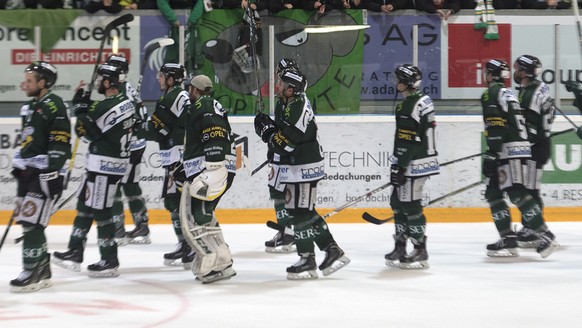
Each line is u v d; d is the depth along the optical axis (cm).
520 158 1291
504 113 1275
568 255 1318
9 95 1767
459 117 1780
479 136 1783
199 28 1767
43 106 985
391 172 1173
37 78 992
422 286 1055
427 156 1161
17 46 1762
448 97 1825
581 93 1459
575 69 1812
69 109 1762
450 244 1436
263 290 1024
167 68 1231
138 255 1332
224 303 945
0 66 1761
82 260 1155
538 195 1399
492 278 1113
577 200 1791
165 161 1250
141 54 1775
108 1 1756
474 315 885
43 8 1803
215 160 1043
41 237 1009
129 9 1777
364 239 1499
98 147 1095
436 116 1777
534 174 1383
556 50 1814
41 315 880
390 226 1683
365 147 1770
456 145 1780
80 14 1766
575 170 1789
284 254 1346
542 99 1362
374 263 1245
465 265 1221
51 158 983
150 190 1741
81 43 1767
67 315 880
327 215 1318
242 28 1762
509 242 1292
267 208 1758
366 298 974
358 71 1789
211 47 1769
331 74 1786
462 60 1820
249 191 1755
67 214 1716
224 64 1773
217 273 1073
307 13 1811
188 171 1069
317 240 1112
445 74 1820
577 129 1419
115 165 1100
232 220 1742
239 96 1777
